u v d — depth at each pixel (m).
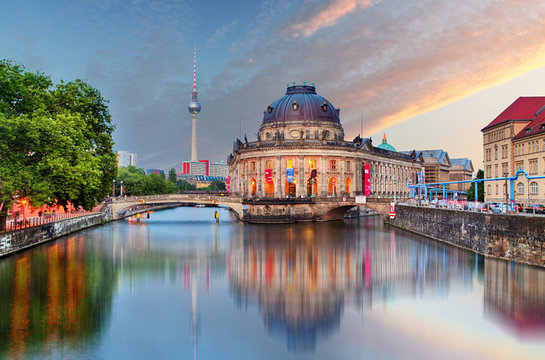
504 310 32.19
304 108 120.19
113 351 25.44
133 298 35.56
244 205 105.44
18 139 47.78
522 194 78.62
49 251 56.94
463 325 29.55
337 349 25.92
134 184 158.50
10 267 46.56
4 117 45.19
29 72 53.50
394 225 95.19
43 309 32.50
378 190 137.00
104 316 31.12
